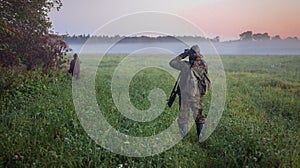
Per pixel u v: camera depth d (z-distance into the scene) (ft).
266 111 19.53
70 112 16.78
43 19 31.58
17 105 18.45
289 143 13.41
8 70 25.16
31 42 29.94
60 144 12.41
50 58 30.86
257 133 14.21
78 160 11.07
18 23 29.48
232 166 11.44
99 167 10.90
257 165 11.25
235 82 26.58
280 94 23.27
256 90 24.56
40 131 13.57
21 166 10.68
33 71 27.91
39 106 17.84
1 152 11.36
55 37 32.04
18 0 28.50
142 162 11.55
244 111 19.22
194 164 11.27
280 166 11.16
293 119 17.84
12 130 13.61
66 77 28.45
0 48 26.25
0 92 20.24
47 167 10.60
